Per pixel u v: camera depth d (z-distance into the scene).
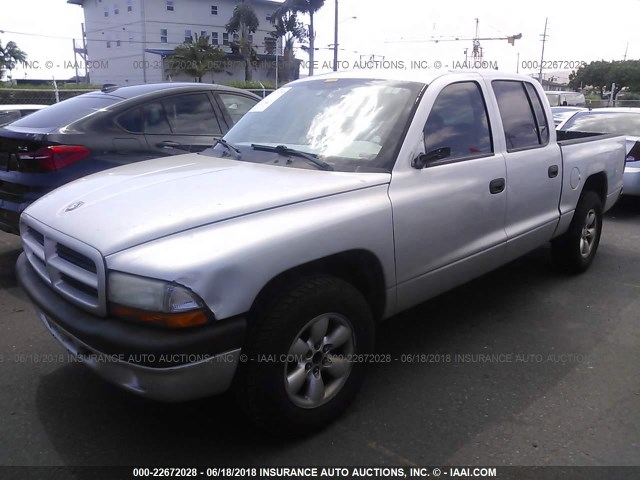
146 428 2.96
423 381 3.42
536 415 3.08
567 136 6.43
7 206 5.01
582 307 4.61
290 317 2.60
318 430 2.91
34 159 4.85
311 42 35.53
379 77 3.80
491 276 5.37
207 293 2.33
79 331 2.49
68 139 5.00
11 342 3.94
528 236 4.32
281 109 3.93
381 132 3.36
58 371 3.54
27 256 3.21
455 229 3.54
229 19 54.22
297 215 2.71
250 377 2.57
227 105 6.33
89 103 5.55
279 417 2.67
